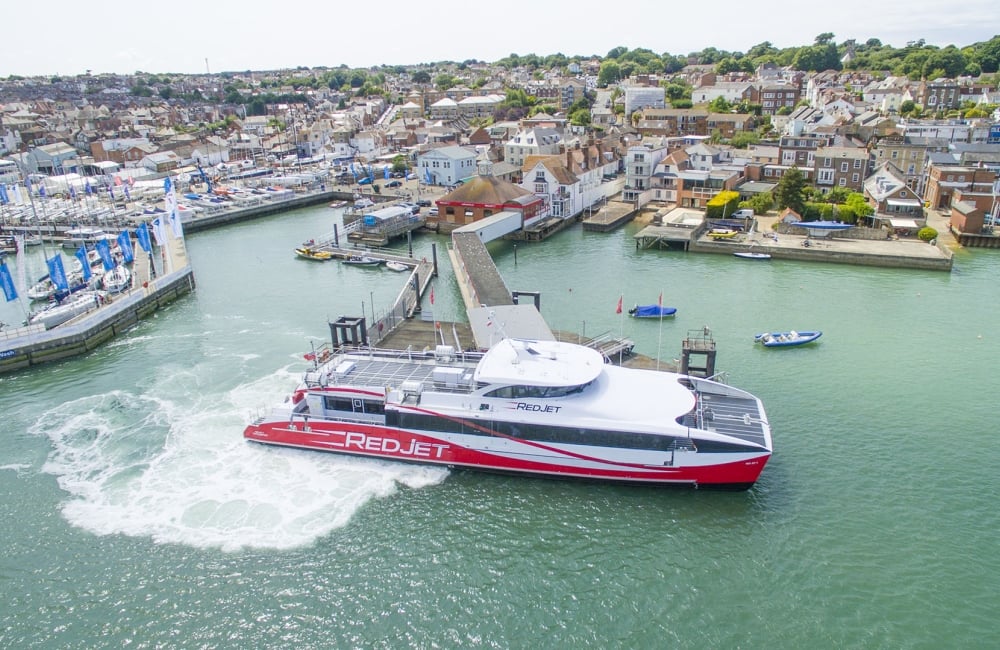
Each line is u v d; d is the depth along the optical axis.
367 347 59.06
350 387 48.03
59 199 143.75
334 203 150.00
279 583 35.91
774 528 39.78
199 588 35.59
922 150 137.25
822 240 105.75
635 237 108.06
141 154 188.75
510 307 64.06
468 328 68.56
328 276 95.62
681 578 36.03
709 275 92.19
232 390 57.66
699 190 131.00
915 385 57.75
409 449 46.00
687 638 32.34
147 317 78.50
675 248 107.38
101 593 35.34
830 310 77.19
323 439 47.16
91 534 39.66
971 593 34.78
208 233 124.94
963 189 121.44
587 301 81.69
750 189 132.38
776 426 51.12
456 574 36.44
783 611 33.81
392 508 41.91
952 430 50.34
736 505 41.91
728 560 37.25
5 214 130.25
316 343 68.25
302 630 33.03
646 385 46.31
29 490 43.97
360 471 45.69
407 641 32.34
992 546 38.12
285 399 52.69
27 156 175.88
